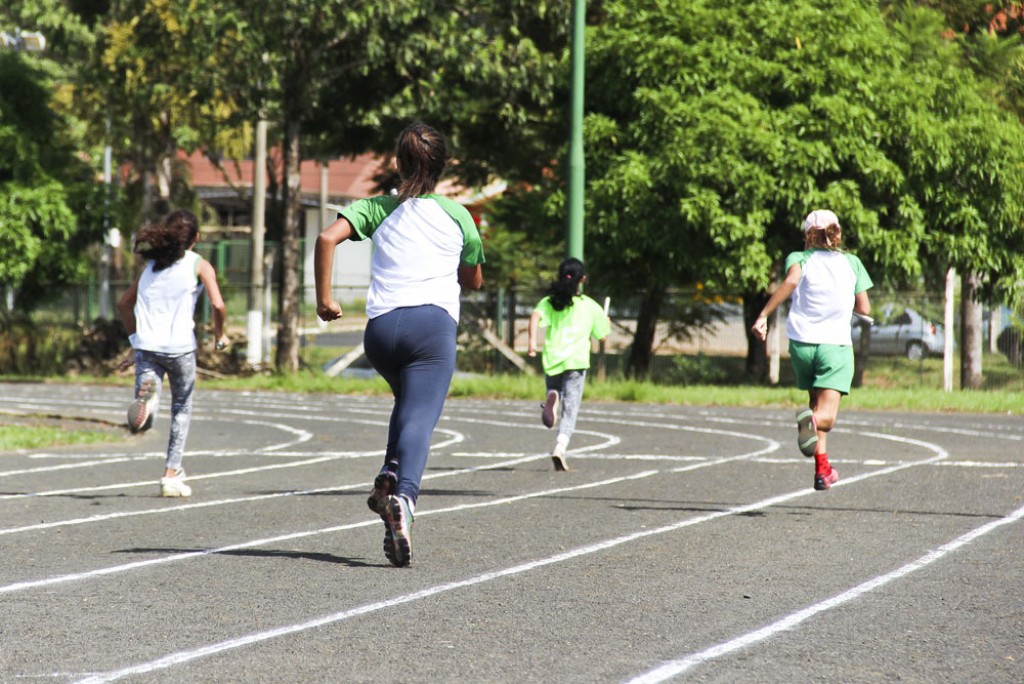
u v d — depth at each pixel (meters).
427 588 8.26
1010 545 9.96
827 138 33.50
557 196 35.25
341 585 8.35
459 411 27.88
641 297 39.75
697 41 34.78
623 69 35.28
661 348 41.56
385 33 38.72
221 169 57.84
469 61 38.72
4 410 26.83
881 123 33.56
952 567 9.02
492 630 7.04
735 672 6.14
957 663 6.33
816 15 34.28
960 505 12.35
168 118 51.75
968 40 38.97
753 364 40.62
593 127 35.34
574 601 7.83
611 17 36.97
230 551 9.77
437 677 6.03
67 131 52.31
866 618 7.36
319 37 39.09
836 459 16.98
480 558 9.43
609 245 35.47
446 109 40.25
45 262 42.34
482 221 47.47
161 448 19.25
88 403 30.27
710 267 34.03
